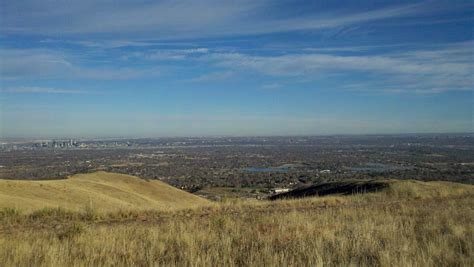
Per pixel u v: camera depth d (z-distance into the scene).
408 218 13.18
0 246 9.11
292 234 10.54
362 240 9.34
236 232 10.89
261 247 9.13
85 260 8.08
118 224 13.96
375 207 17.08
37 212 15.57
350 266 7.41
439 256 8.16
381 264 7.52
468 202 18.50
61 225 13.90
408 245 8.83
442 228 11.22
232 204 19.14
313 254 8.13
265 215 14.91
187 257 8.22
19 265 7.69
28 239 10.38
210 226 11.98
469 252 8.23
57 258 8.09
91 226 13.00
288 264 7.77
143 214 16.47
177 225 12.16
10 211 15.50
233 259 8.15
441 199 20.80
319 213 14.99
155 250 8.95
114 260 8.16
